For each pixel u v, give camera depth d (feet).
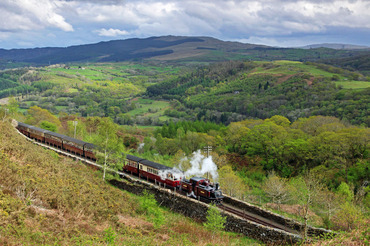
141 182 128.16
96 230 72.18
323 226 118.93
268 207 144.77
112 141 137.18
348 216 117.08
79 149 176.24
